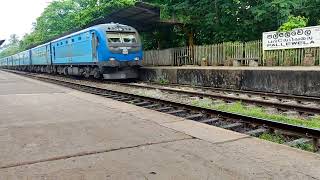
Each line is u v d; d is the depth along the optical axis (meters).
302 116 8.51
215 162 4.22
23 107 9.10
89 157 4.48
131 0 26.55
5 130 6.18
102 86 18.25
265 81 13.70
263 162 4.20
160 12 21.58
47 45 30.62
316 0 20.69
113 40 19.08
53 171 3.96
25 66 47.94
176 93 13.62
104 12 28.25
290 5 20.36
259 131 6.48
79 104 9.58
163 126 6.41
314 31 14.35
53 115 7.73
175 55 23.98
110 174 3.84
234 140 5.29
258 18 20.80
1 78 25.50
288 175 3.75
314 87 11.74
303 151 4.65
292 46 15.41
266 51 16.86
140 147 4.93
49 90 13.96
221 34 22.86
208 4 22.88
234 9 22.03
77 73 23.62
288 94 12.66
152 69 21.19
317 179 3.63
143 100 11.44
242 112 9.16
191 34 23.95
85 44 20.88
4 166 4.15
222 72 15.84
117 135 5.69
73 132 5.95
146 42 28.84
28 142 5.28
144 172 3.89
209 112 8.38
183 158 4.39
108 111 8.26
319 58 14.47
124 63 19.41
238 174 3.80
